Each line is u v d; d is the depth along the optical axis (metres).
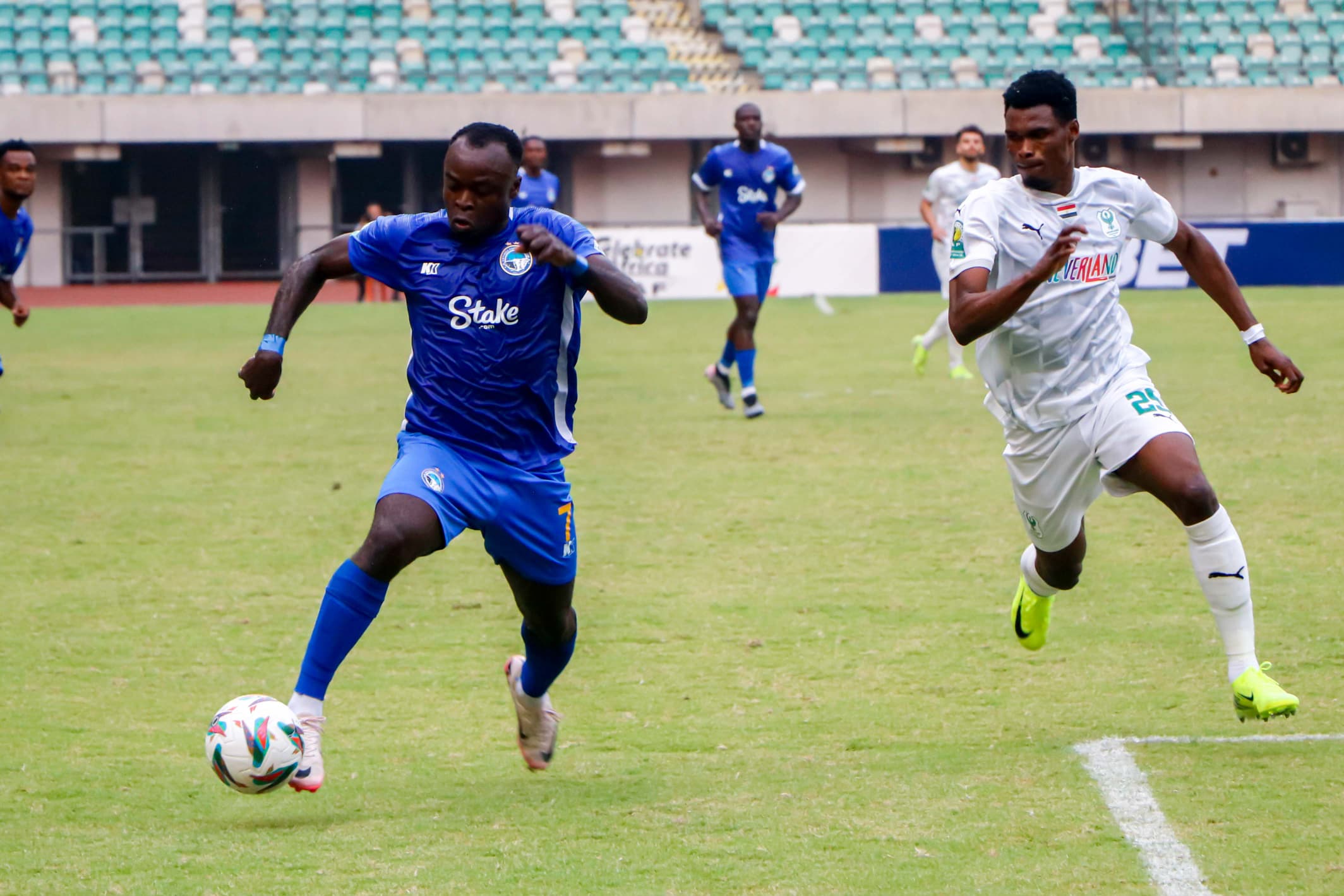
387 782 14.04
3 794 13.68
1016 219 15.08
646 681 17.31
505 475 13.41
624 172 108.94
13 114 99.62
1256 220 88.38
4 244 32.38
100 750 15.05
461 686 17.36
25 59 105.75
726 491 29.11
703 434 36.50
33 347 62.91
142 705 16.61
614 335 66.25
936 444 34.31
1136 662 17.72
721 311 79.50
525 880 11.42
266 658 18.53
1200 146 106.38
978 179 45.28
